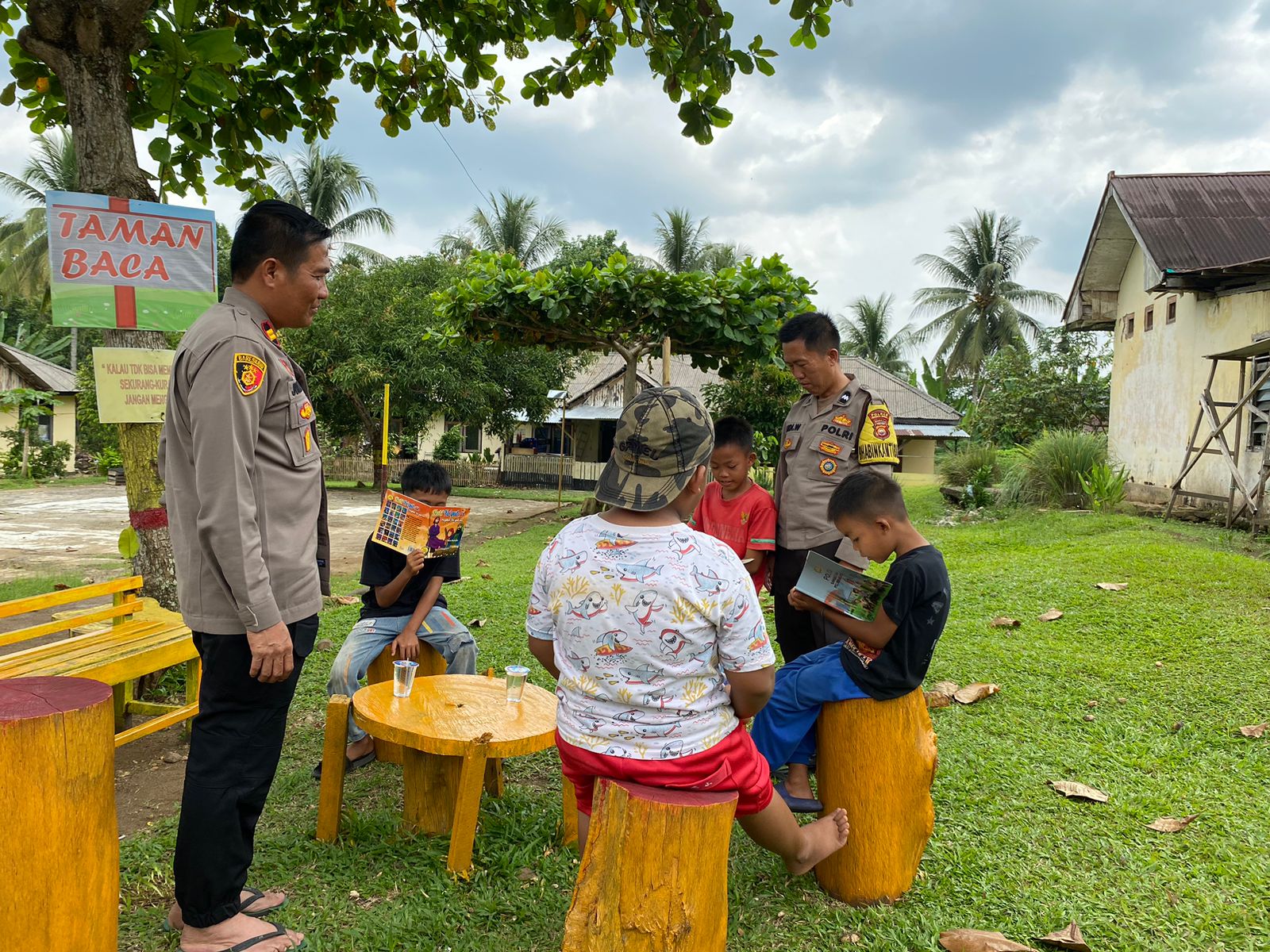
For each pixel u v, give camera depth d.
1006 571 7.73
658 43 4.55
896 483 2.86
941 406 27.58
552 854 3.05
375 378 21.86
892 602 2.71
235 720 2.47
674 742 1.99
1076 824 3.27
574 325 11.09
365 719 3.03
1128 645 5.41
